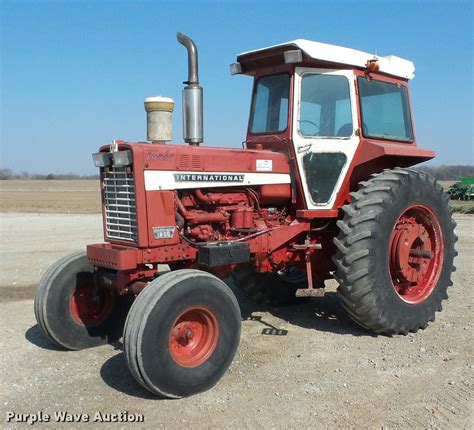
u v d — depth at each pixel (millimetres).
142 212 4578
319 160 5637
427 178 5867
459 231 14430
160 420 3736
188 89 5297
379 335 5578
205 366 4199
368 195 5359
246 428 3598
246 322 6129
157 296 3986
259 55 5688
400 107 6363
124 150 4707
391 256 5617
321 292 5281
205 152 5039
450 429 3541
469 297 7117
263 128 5910
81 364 4836
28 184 102500
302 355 4973
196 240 5102
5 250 11914
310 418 3715
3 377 4523
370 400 3984
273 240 5352
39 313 5070
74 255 5289
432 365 4660
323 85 5652
